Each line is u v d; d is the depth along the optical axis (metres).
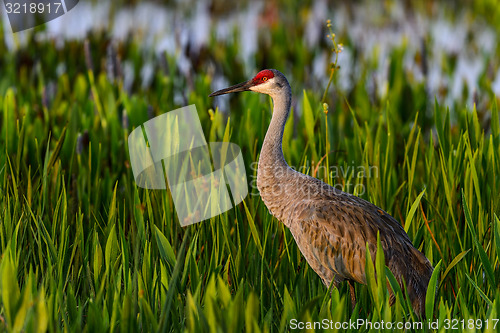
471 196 9.20
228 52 20.48
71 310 6.99
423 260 8.36
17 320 6.29
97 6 28.56
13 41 20.23
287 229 9.41
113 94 14.36
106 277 7.56
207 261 8.38
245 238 9.28
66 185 10.70
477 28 28.17
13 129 11.61
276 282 8.58
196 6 31.69
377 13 30.08
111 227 8.34
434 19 29.84
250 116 13.08
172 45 22.86
